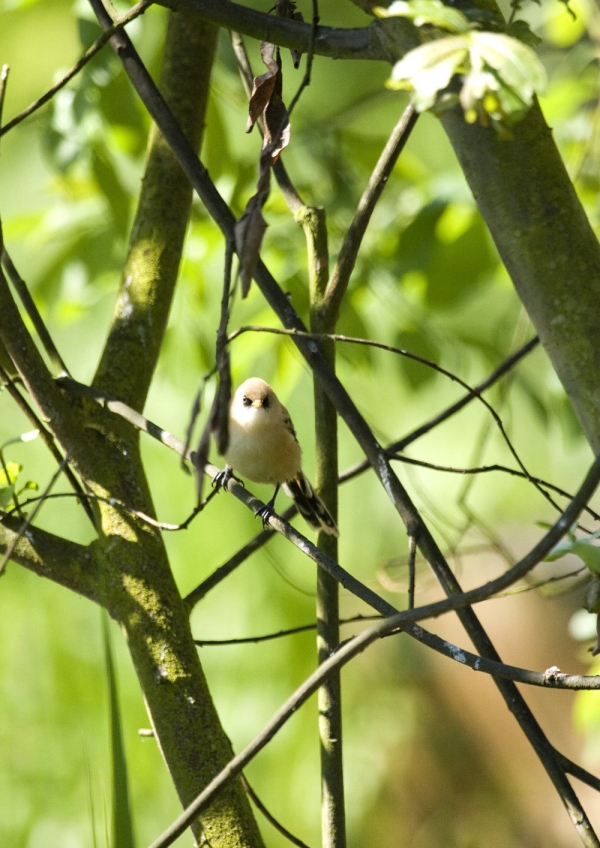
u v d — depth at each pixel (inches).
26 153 610.9
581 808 201.5
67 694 559.2
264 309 388.8
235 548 559.8
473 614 219.0
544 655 849.5
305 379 551.5
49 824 549.3
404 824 821.9
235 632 601.0
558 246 186.7
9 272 268.7
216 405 155.6
